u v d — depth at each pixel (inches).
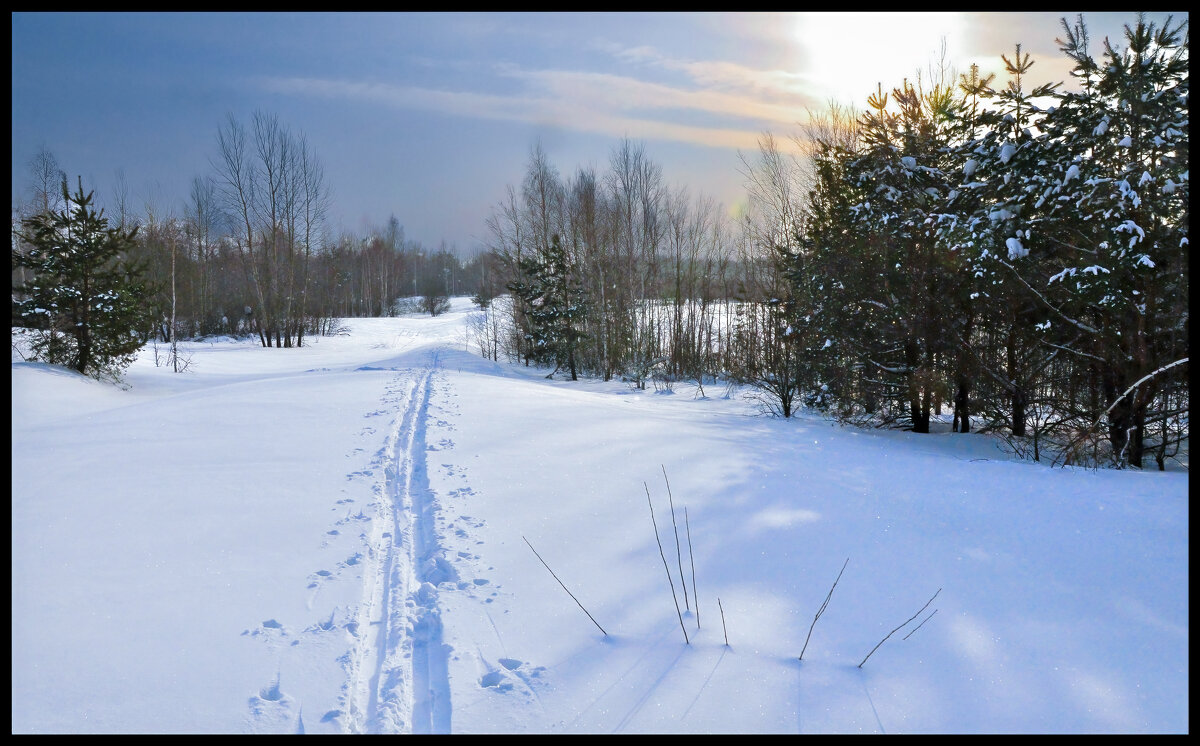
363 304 2928.2
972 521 247.8
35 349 685.9
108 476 288.8
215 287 2012.8
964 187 481.4
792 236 816.3
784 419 584.4
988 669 146.8
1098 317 438.0
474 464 335.0
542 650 155.9
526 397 609.3
